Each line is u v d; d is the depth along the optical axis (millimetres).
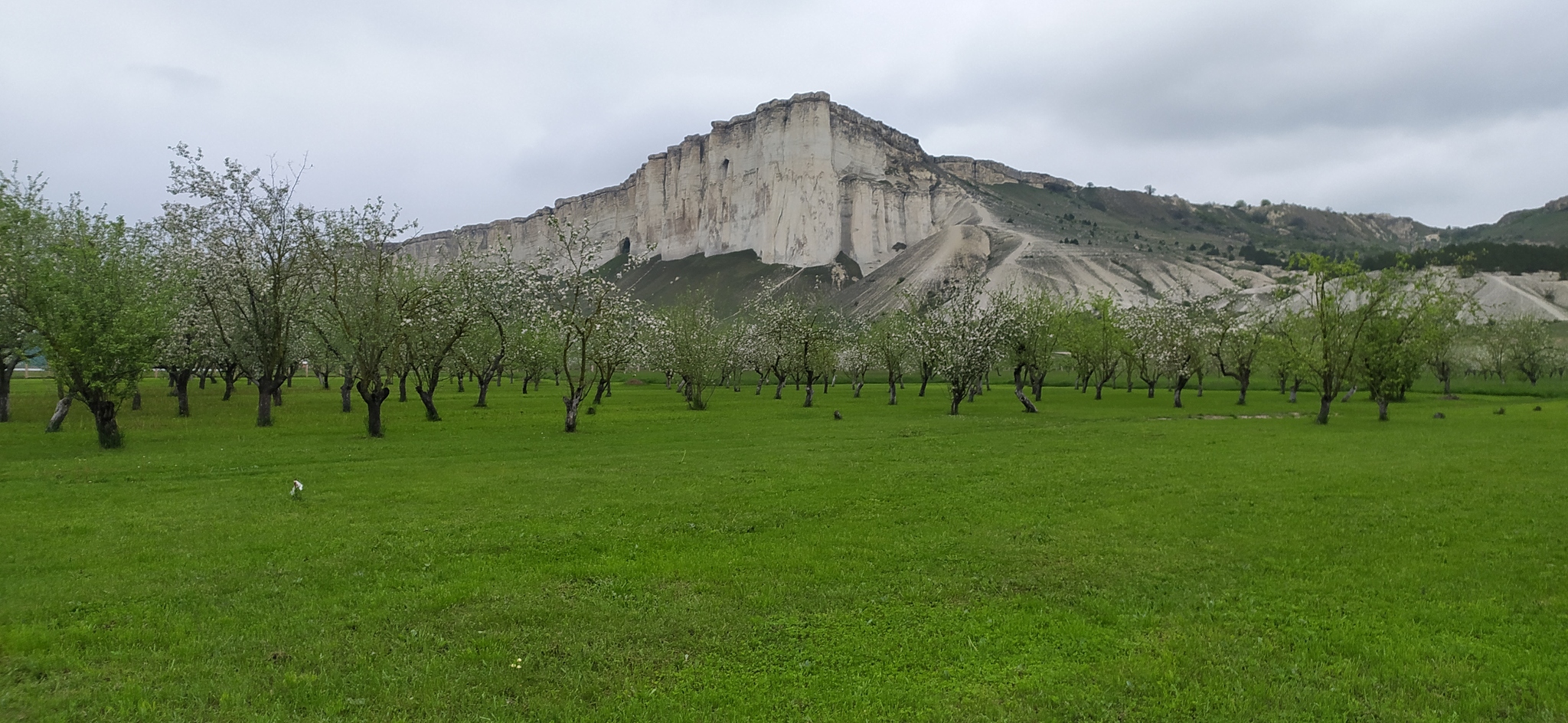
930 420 38938
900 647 8938
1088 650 8828
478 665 8391
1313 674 8125
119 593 10531
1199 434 31328
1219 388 81188
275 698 7590
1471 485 18750
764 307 65375
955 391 44156
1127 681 7965
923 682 8070
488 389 76375
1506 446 26391
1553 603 10211
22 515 15414
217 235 32812
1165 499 17250
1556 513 15531
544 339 61500
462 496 17797
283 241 33062
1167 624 9648
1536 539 13516
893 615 9953
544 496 17859
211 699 7582
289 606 10133
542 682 7984
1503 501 16812
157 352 30281
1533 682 7848
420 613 9914
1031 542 13539
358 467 22141
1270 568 11992
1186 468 21875
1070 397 61844
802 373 76438
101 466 21719
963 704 7566
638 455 25109
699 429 34000
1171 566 12094
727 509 16391
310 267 33719
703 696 7684
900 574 11719
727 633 9359
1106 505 16688
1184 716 7289
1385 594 10680
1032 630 9422
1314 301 45312
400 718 7207
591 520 15281
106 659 8422
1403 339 39094
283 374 37531
